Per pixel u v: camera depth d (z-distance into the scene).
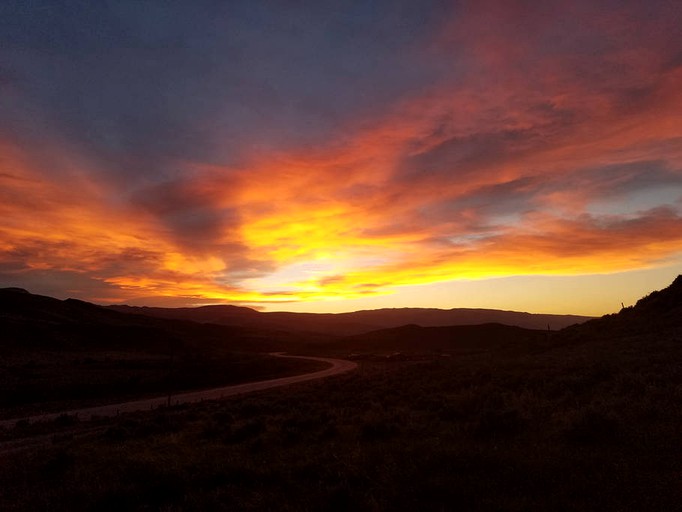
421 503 6.79
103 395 49.09
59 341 115.88
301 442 12.38
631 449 8.49
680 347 25.78
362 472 8.21
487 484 7.32
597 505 6.18
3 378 54.66
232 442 13.64
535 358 33.66
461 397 17.28
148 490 8.33
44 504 8.50
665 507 6.01
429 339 185.12
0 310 137.50
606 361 23.16
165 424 19.23
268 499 7.48
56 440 19.70
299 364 89.00
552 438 9.95
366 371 55.03
